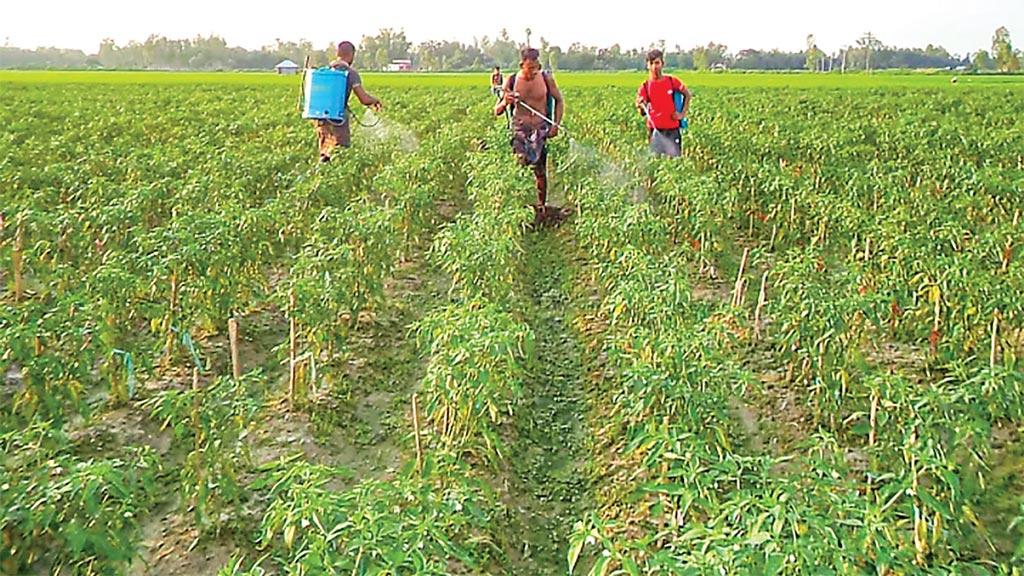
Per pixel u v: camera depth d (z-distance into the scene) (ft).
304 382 27.73
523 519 22.40
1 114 92.38
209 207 42.96
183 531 21.01
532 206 49.96
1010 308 27.78
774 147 65.31
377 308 35.65
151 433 25.72
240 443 23.35
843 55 452.76
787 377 29.40
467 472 19.86
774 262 43.27
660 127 54.60
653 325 27.04
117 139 71.46
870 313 26.32
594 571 14.65
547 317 36.83
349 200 48.03
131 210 38.86
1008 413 23.62
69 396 23.00
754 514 15.33
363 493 15.92
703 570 13.67
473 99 128.26
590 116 88.43
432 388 22.45
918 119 86.38
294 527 15.67
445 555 15.79
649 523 21.47
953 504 19.69
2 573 16.49
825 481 16.84
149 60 520.42
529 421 27.17
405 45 494.18
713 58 479.00
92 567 17.19
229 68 521.65
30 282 38.52
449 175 59.57
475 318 23.82
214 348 31.94
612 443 25.57
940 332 31.24
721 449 20.89
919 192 48.11
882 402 21.50
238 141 72.54
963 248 37.14
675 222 45.42
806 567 13.85
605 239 37.73
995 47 388.37
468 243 32.40
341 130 54.90
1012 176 51.34
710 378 22.18
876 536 15.33
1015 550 19.90
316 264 30.48
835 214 40.73
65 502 16.90
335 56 55.42
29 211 35.81
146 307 28.53
